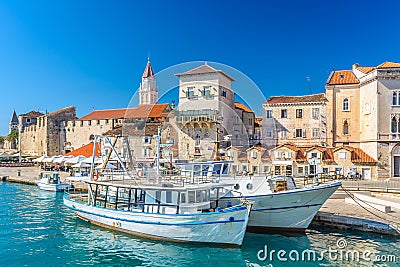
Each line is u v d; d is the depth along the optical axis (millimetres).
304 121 53875
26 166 85188
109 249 20844
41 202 38719
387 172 45531
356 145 51219
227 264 18469
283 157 47844
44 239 22953
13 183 59250
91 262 18797
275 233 24531
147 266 18281
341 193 33625
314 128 53250
